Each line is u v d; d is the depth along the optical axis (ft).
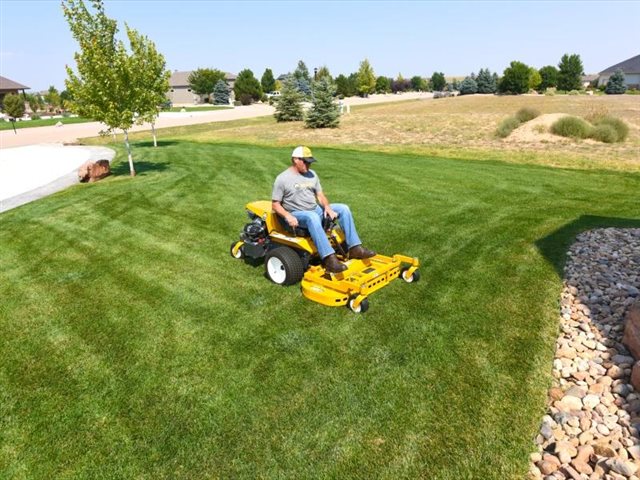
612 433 10.50
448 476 9.50
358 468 9.74
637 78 247.09
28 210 32.19
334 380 12.49
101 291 18.49
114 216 29.63
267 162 50.11
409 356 13.48
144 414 11.48
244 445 10.43
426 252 21.50
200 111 180.75
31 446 10.59
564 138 61.72
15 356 14.15
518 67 192.65
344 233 17.42
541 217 26.63
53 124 138.62
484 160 50.57
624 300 16.10
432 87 351.46
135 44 50.90
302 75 285.43
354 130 84.53
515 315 15.62
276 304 16.84
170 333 15.14
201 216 28.94
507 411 11.25
